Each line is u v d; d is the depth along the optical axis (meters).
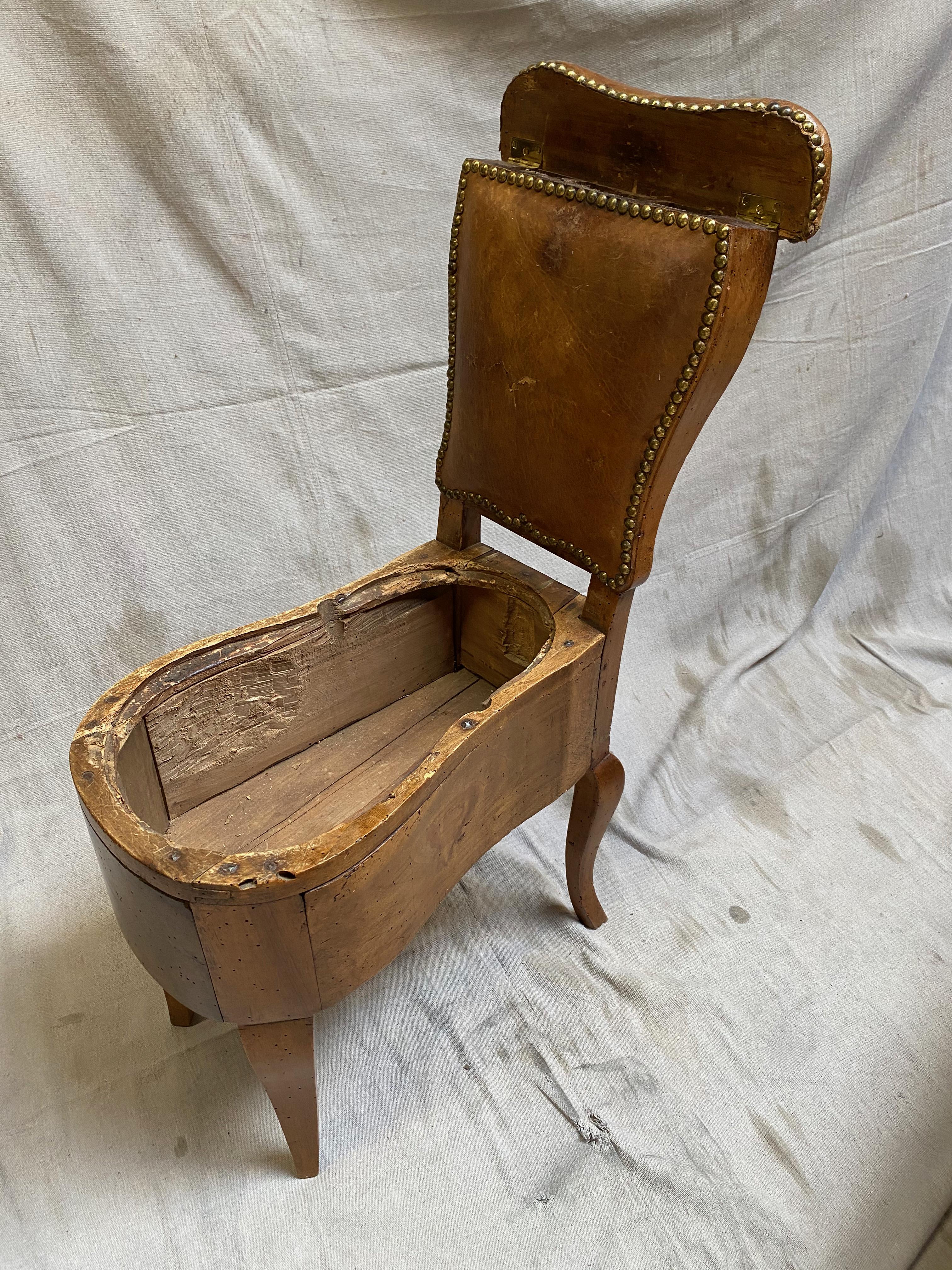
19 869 1.57
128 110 1.26
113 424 1.49
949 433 1.97
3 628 1.59
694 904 1.52
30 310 1.35
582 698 1.16
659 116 0.96
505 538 1.90
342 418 1.63
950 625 2.08
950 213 1.68
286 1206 1.15
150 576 1.65
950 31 1.51
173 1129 1.23
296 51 1.29
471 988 1.40
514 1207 1.15
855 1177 1.18
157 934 0.92
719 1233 1.12
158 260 1.39
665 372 0.95
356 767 1.31
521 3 1.33
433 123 1.41
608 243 0.96
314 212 1.42
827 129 1.54
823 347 1.78
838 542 2.03
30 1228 1.13
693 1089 1.27
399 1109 1.25
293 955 0.91
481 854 1.16
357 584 1.26
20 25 1.17
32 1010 1.36
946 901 1.53
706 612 2.03
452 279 1.15
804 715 1.88
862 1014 1.36
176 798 1.20
